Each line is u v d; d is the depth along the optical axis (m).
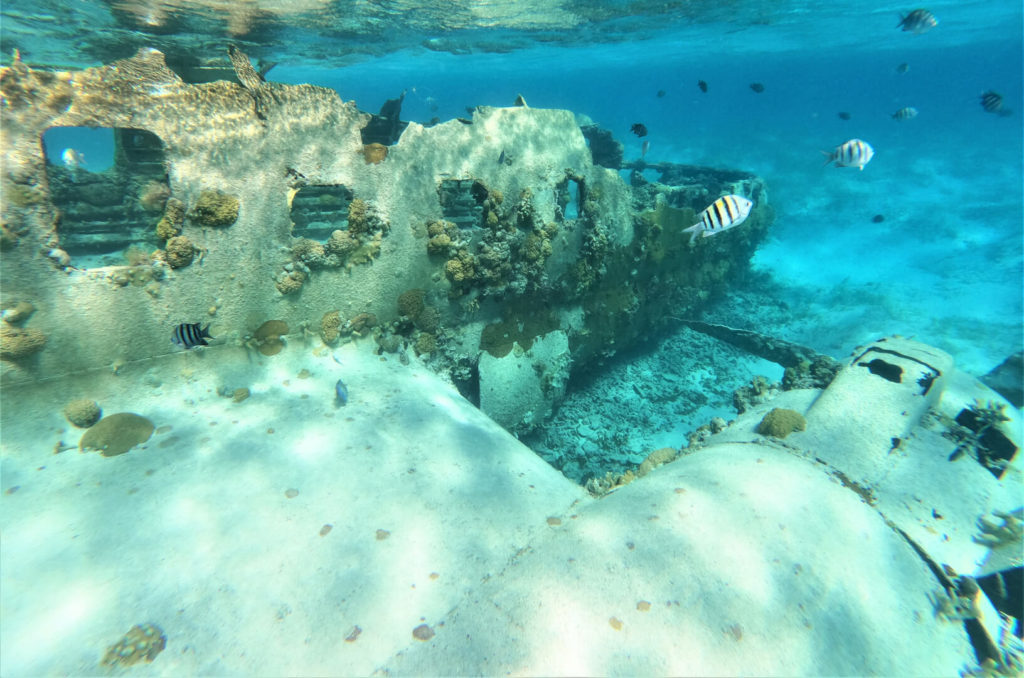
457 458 4.00
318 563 2.99
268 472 3.66
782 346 6.91
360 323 5.21
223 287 4.39
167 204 3.96
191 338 3.74
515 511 3.51
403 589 2.87
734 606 2.65
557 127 6.09
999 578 3.33
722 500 3.33
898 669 2.64
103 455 3.70
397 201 5.09
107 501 3.34
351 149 4.71
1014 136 39.53
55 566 2.89
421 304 5.54
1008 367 6.82
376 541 3.16
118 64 3.58
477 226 5.88
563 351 6.99
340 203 6.23
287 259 4.62
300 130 4.41
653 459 4.82
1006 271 13.77
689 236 8.21
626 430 7.93
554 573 2.85
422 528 3.29
